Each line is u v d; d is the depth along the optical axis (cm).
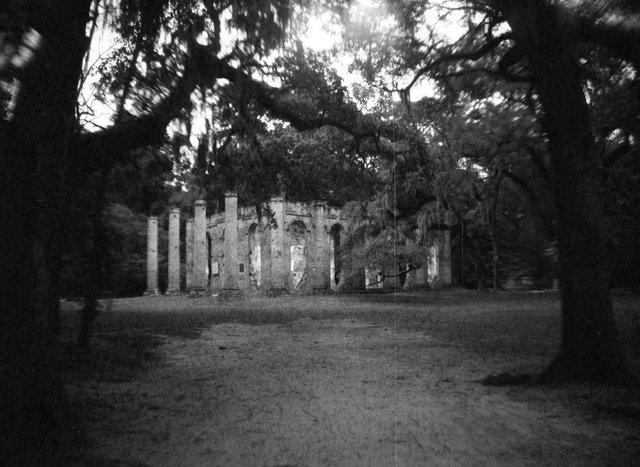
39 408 501
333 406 656
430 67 1121
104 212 1088
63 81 530
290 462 458
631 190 1739
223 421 593
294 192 1708
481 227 3809
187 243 5031
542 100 765
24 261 498
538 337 1334
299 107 1323
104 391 755
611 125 1345
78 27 545
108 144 754
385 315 2083
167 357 1077
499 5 796
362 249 3528
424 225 3603
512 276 4594
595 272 729
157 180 1072
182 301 3566
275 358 1059
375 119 1582
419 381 807
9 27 497
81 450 480
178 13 855
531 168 1934
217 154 1298
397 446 498
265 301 3303
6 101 504
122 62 839
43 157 513
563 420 575
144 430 557
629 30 690
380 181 2500
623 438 511
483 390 732
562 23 724
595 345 720
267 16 942
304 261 4347
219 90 1076
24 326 494
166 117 813
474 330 1506
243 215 4391
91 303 1085
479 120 1538
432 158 2339
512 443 502
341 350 1161
